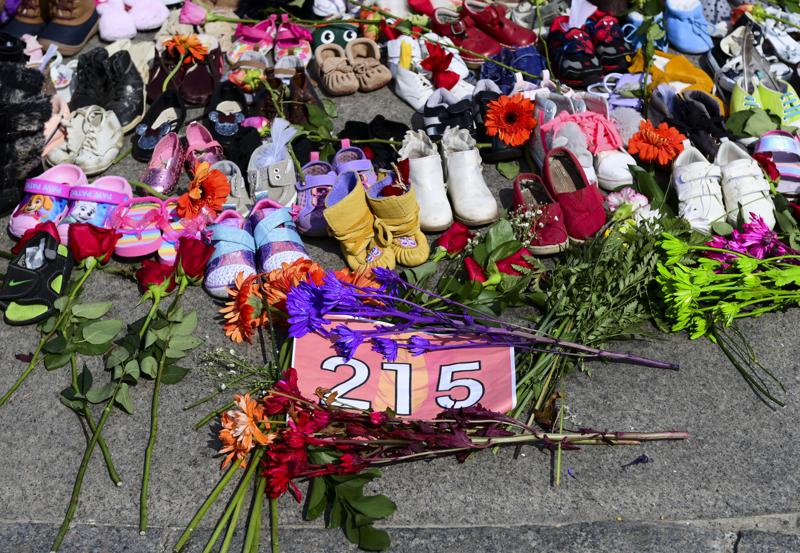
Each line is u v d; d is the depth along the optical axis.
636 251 2.82
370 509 2.14
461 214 3.14
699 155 3.20
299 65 3.75
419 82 3.85
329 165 3.30
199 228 3.01
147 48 4.05
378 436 2.24
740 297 2.70
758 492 2.30
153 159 3.38
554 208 2.99
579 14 4.23
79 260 2.95
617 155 3.36
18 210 3.08
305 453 2.15
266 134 3.56
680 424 2.48
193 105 3.90
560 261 3.02
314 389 2.44
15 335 2.81
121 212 3.05
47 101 3.33
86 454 2.35
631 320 2.66
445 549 2.17
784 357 2.71
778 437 2.45
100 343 2.69
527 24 4.38
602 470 2.35
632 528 2.21
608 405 2.54
